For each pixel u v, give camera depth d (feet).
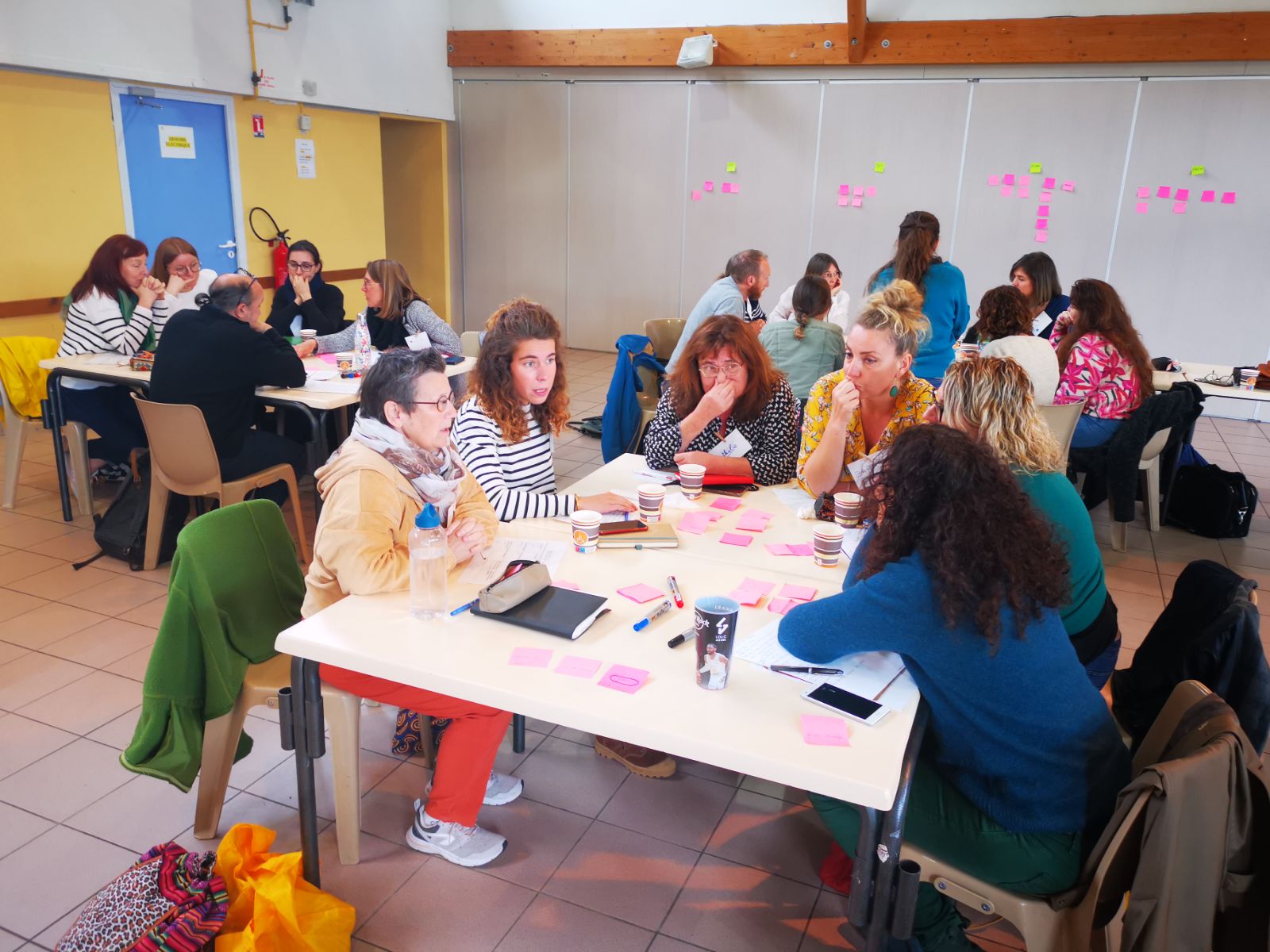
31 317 17.17
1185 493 14.61
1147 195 21.77
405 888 6.44
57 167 17.19
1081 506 6.24
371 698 6.24
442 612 5.73
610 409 11.16
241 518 6.57
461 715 6.21
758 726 4.58
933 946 5.32
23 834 6.88
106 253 13.62
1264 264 21.26
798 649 5.03
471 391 7.79
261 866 5.76
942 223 23.61
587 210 27.17
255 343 11.10
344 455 6.13
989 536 4.54
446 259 28.45
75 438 13.19
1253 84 20.36
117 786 7.48
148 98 18.63
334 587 6.24
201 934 5.27
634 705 4.71
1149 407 13.01
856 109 23.62
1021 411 6.15
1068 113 21.91
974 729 4.82
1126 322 13.52
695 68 24.80
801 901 6.44
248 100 20.93
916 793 5.01
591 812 7.34
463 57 26.76
